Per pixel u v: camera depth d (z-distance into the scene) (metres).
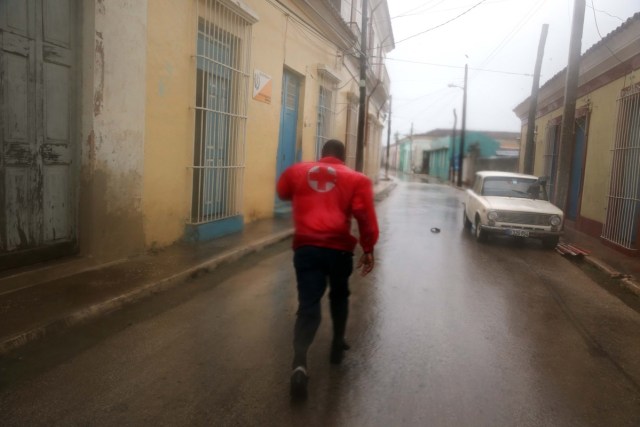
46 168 5.67
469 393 3.72
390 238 10.82
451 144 48.28
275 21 10.88
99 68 5.98
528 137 17.02
